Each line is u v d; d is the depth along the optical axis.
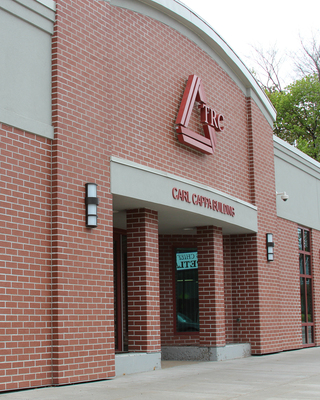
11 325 8.18
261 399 7.80
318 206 22.53
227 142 15.30
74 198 9.45
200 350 14.48
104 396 7.96
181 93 13.29
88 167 9.85
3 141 8.39
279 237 18.61
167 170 12.34
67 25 9.75
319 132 39.09
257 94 17.16
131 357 11.18
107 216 10.19
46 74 9.34
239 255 16.55
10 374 8.10
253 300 16.17
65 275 9.09
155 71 12.38
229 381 9.98
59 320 8.88
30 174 8.80
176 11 13.09
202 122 13.80
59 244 9.04
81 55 10.00
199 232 14.96
